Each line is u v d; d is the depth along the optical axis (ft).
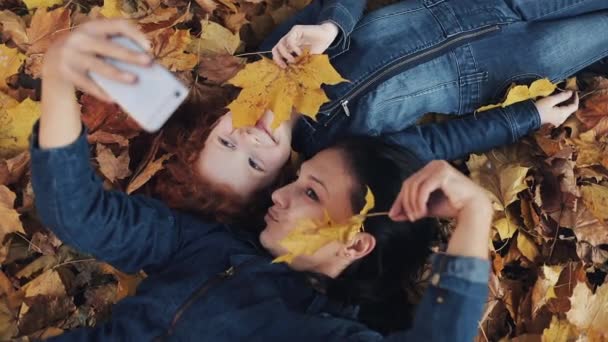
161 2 4.83
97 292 4.25
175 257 3.94
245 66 4.26
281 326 3.55
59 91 2.81
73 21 4.56
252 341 3.53
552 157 4.62
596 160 4.73
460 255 2.94
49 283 4.06
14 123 4.11
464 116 4.88
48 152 2.93
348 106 4.44
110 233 3.53
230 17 4.94
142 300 3.76
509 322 4.56
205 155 4.10
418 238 3.98
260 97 4.02
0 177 4.10
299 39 4.19
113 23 2.74
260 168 4.09
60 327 4.10
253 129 4.05
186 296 3.69
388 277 3.93
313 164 3.92
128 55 2.65
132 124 4.38
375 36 4.55
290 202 3.87
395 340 3.04
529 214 4.65
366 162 3.89
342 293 3.81
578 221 4.54
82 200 3.22
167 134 4.38
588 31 4.83
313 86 4.02
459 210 3.07
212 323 3.60
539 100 4.71
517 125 4.62
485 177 4.52
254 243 4.12
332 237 3.47
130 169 4.48
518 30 4.78
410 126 4.66
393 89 4.48
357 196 3.82
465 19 4.67
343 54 4.51
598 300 4.29
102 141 4.31
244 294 3.68
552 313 4.39
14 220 3.95
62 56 2.68
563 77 4.89
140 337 3.66
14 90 4.29
